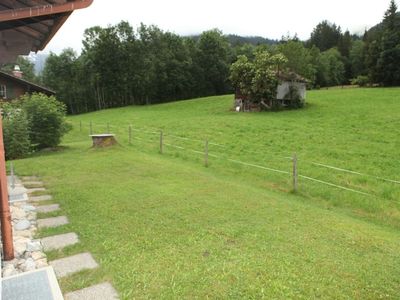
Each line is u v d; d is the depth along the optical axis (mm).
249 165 12031
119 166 10750
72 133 23578
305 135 18250
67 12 3924
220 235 5191
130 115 36844
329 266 4258
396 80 51812
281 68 32500
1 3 3865
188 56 61031
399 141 15875
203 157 13727
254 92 32000
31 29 4785
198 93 61812
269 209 6641
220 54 63938
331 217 6465
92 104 60156
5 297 3518
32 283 3783
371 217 7312
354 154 13789
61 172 9961
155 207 6543
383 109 26094
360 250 4840
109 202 6840
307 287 3740
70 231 5355
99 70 57938
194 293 3609
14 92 25438
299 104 32250
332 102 33125
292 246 4852
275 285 3754
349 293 3656
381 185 9742
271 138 17891
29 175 9672
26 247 4719
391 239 5488
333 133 18531
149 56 59438
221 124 23609
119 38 58312
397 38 51406
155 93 58625
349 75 70875
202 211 6355
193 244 4840
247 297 3535
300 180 10164
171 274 3992
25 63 63281
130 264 4242
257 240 5035
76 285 3783
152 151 15180
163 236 5121
